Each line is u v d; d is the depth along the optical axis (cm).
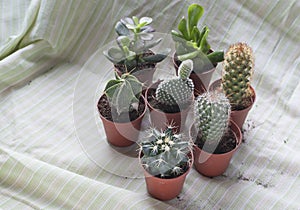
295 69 125
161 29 135
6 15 140
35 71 129
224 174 106
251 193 101
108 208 97
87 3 130
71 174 102
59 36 129
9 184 103
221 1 133
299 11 127
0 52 129
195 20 107
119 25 109
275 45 129
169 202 101
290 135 113
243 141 112
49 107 121
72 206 98
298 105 117
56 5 126
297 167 105
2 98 123
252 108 119
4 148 108
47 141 113
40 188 101
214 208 99
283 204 98
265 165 107
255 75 125
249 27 132
